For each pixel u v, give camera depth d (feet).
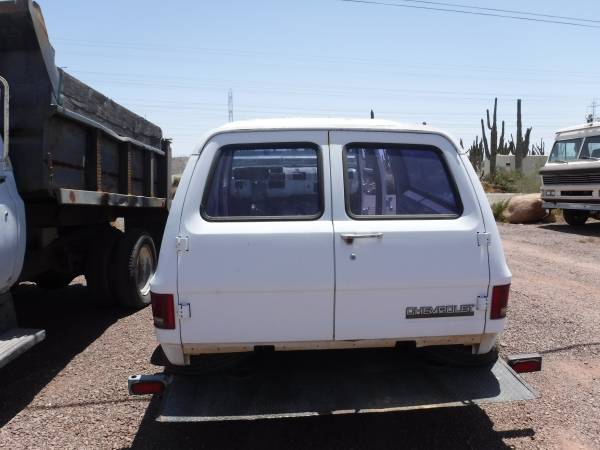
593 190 46.88
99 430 12.23
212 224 10.55
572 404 13.41
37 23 14.24
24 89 14.52
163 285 10.30
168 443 11.64
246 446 11.46
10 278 13.84
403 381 11.10
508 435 11.90
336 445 11.46
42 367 15.89
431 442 11.57
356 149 11.24
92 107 17.90
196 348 10.55
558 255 36.04
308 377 11.32
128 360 16.31
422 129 11.45
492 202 62.59
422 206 11.21
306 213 10.82
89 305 22.74
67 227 19.04
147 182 23.91
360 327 10.62
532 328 19.15
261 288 10.35
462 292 10.78
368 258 10.50
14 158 14.39
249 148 11.05
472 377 11.19
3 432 12.17
